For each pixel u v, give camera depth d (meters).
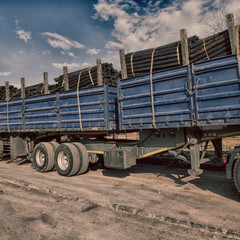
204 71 4.74
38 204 4.66
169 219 3.74
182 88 5.07
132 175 7.05
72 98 7.28
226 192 5.04
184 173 7.01
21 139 9.56
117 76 7.78
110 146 6.87
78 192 5.35
